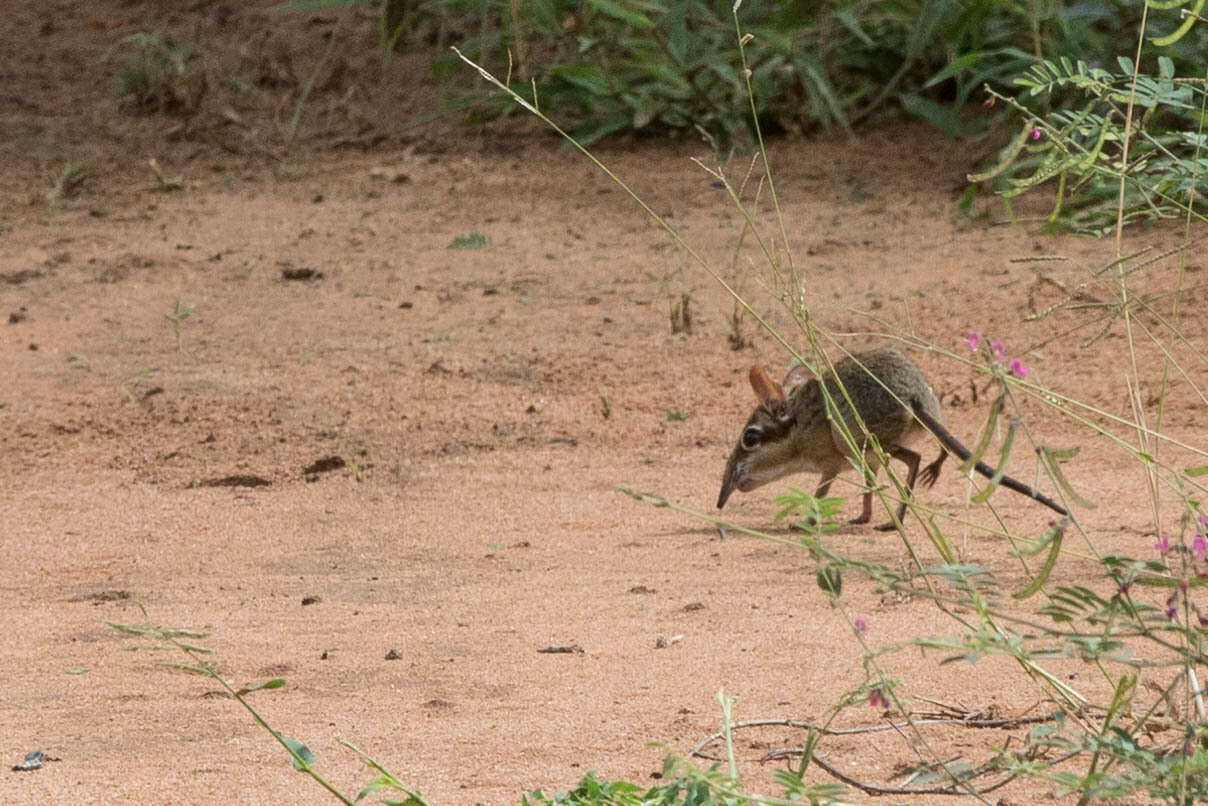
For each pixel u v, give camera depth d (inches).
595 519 441.4
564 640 320.8
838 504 185.0
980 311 644.7
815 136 1016.9
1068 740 178.9
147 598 371.2
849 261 756.6
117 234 872.3
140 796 233.6
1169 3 201.3
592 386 596.7
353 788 234.7
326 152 1053.2
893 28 1046.4
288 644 324.2
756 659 299.0
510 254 811.4
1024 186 228.8
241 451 531.8
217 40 1248.8
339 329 693.3
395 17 1208.2
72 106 1154.0
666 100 1029.2
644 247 812.6
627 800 207.6
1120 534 379.9
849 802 219.9
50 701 288.0
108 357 658.2
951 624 312.7
